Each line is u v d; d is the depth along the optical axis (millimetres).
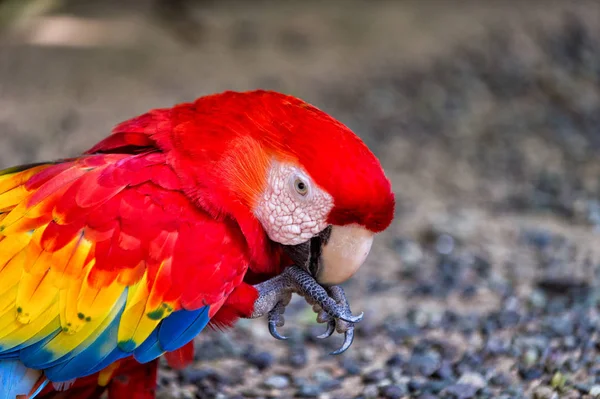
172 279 5547
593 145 14766
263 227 5824
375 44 18641
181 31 18531
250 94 5914
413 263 10391
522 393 6789
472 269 10055
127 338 5547
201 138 5707
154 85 15383
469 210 12031
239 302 5777
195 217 5613
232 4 20891
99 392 6602
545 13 20594
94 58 16578
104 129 13148
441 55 18125
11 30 17594
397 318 8859
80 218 5500
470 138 14969
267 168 5672
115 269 5469
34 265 5418
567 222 11492
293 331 8781
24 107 13969
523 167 13758
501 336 8016
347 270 5668
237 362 8023
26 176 5867
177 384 7492
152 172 5652
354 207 5387
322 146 5441
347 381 7582
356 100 16000
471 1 21875
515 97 16828
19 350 5445
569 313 8289
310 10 20984
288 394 7379
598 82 17828
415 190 12805
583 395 6523
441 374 7367
